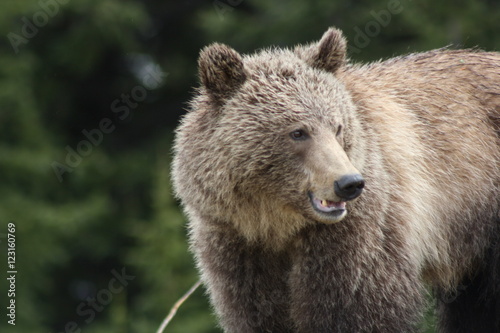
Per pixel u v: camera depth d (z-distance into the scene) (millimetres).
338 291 10898
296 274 11070
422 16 26734
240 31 29000
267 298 11359
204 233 11406
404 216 11203
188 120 11250
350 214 10734
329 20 27969
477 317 12875
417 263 11414
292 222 10836
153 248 24406
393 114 11609
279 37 28547
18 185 28828
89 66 30219
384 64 12664
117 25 29562
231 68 10742
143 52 32062
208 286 11844
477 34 26484
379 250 10930
